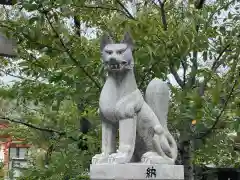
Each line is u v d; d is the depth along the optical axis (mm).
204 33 5457
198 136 5480
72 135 5809
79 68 5383
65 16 5926
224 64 5801
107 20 6156
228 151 6285
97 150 5828
